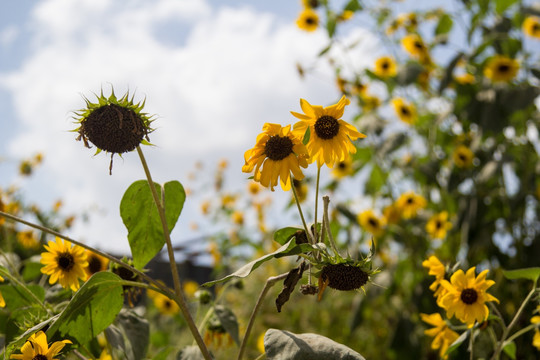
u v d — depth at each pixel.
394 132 5.40
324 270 1.55
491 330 2.34
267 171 1.73
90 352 2.06
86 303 1.69
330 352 1.52
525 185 4.87
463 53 5.21
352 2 5.75
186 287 6.18
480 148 5.18
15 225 4.37
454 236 5.06
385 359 5.06
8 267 2.58
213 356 2.09
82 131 1.60
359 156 5.45
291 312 5.63
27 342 1.63
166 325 4.52
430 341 4.56
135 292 2.12
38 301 1.98
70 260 2.11
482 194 4.97
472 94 5.32
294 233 1.82
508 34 5.36
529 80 5.14
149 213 1.90
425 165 5.35
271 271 6.05
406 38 5.45
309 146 1.74
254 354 4.88
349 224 5.45
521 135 5.18
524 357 3.65
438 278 2.19
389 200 5.56
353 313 4.95
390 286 4.94
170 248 1.68
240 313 5.45
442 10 5.77
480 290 2.05
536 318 2.34
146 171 1.67
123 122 1.58
